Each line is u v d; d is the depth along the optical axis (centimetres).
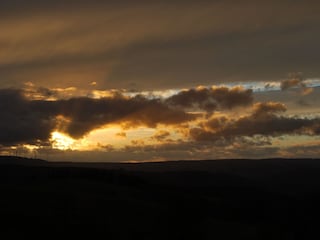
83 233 6284
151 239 6481
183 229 7144
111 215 7081
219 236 7175
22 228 6194
